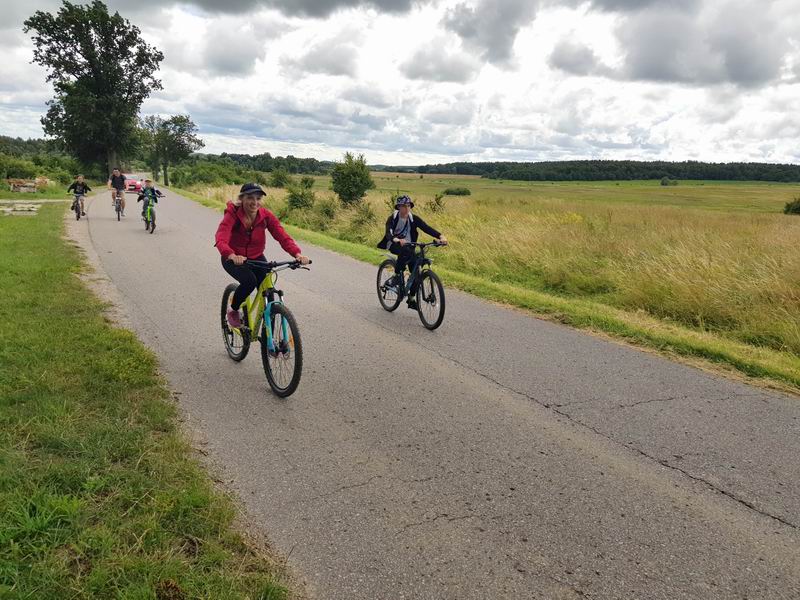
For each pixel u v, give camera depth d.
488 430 4.37
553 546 3.00
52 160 57.69
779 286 8.59
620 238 13.65
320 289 9.48
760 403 5.07
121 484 3.20
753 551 3.01
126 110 58.31
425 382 5.36
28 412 3.93
